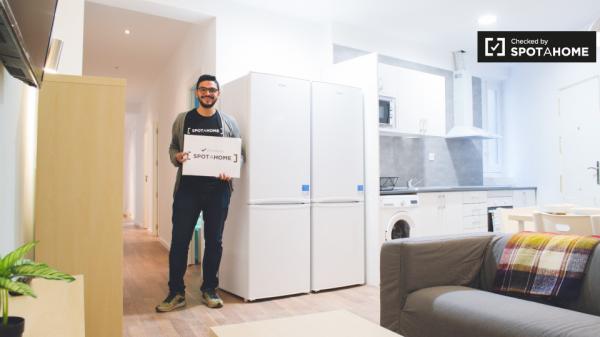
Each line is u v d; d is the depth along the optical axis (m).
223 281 3.57
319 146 3.63
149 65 6.36
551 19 4.49
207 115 3.06
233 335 1.38
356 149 3.86
